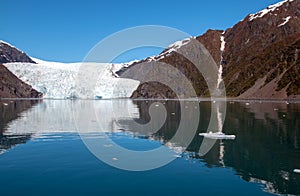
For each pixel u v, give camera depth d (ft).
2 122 131.64
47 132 100.48
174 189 45.91
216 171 54.75
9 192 44.68
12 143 80.69
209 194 43.96
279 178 50.80
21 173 53.21
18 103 317.42
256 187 46.55
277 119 132.26
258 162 60.59
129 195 43.62
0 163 59.72
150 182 48.98
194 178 50.78
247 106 230.07
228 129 105.40
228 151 70.38
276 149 71.97
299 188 46.16
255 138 86.79
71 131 102.99
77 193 44.37
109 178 50.72
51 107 245.86
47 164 58.90
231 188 46.26
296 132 95.86
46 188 46.14
